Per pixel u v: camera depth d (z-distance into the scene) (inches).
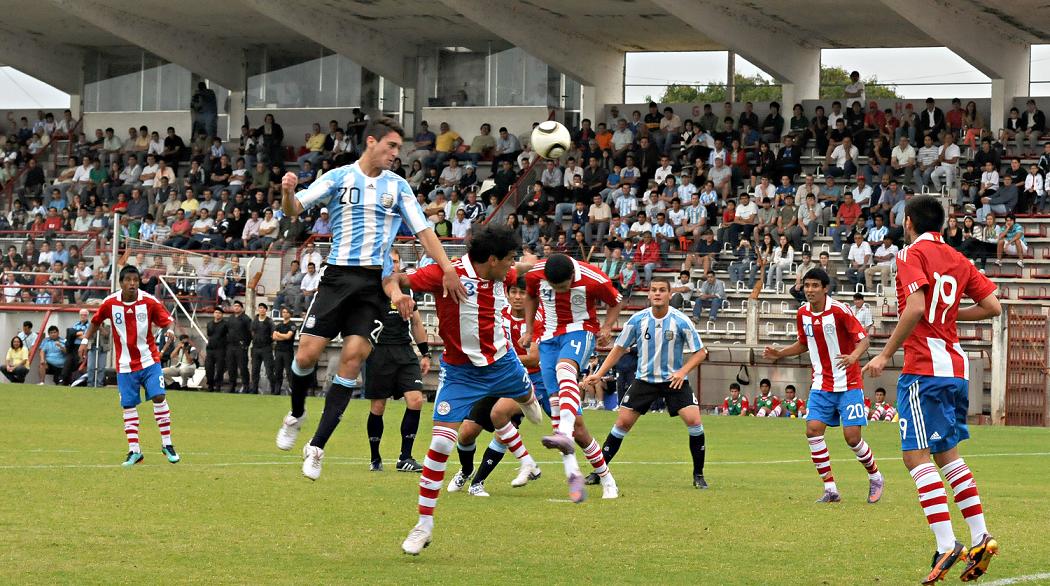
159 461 850.8
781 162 2161.7
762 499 687.1
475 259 482.6
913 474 462.6
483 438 1088.2
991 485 798.5
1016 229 1861.5
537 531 544.7
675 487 747.4
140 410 1359.5
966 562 440.8
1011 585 429.7
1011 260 1852.9
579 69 2479.1
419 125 2682.1
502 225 484.4
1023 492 748.0
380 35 2603.3
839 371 685.9
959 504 459.2
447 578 429.7
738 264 1937.7
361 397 1772.9
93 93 2920.8
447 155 2439.7
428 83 2682.1
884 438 1214.3
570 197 2215.8
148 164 2598.4
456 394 486.0
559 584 422.3
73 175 2640.3
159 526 535.8
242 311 1883.6
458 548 494.9
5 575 420.2
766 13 2226.9
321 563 454.6
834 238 1935.3
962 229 1902.1
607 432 1230.3
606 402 1662.2
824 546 512.7
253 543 495.8
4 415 1246.9
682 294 1889.8
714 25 2180.1
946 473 462.3
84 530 520.7
